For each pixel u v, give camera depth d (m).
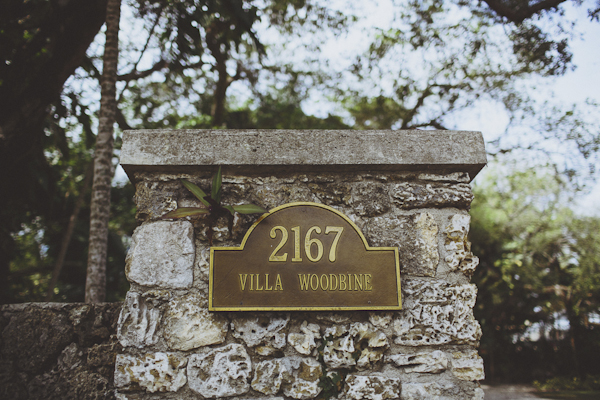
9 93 4.98
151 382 2.08
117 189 9.15
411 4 8.10
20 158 5.32
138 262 2.20
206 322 2.15
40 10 5.29
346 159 2.28
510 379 11.00
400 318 2.19
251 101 11.65
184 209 2.18
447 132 2.36
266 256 2.18
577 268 11.52
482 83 9.14
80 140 8.93
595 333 11.34
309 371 2.11
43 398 2.13
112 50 4.98
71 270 8.25
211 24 7.84
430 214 2.33
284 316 2.17
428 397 2.10
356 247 2.21
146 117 9.59
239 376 2.09
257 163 2.26
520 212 11.48
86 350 2.20
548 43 7.09
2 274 6.59
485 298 11.42
